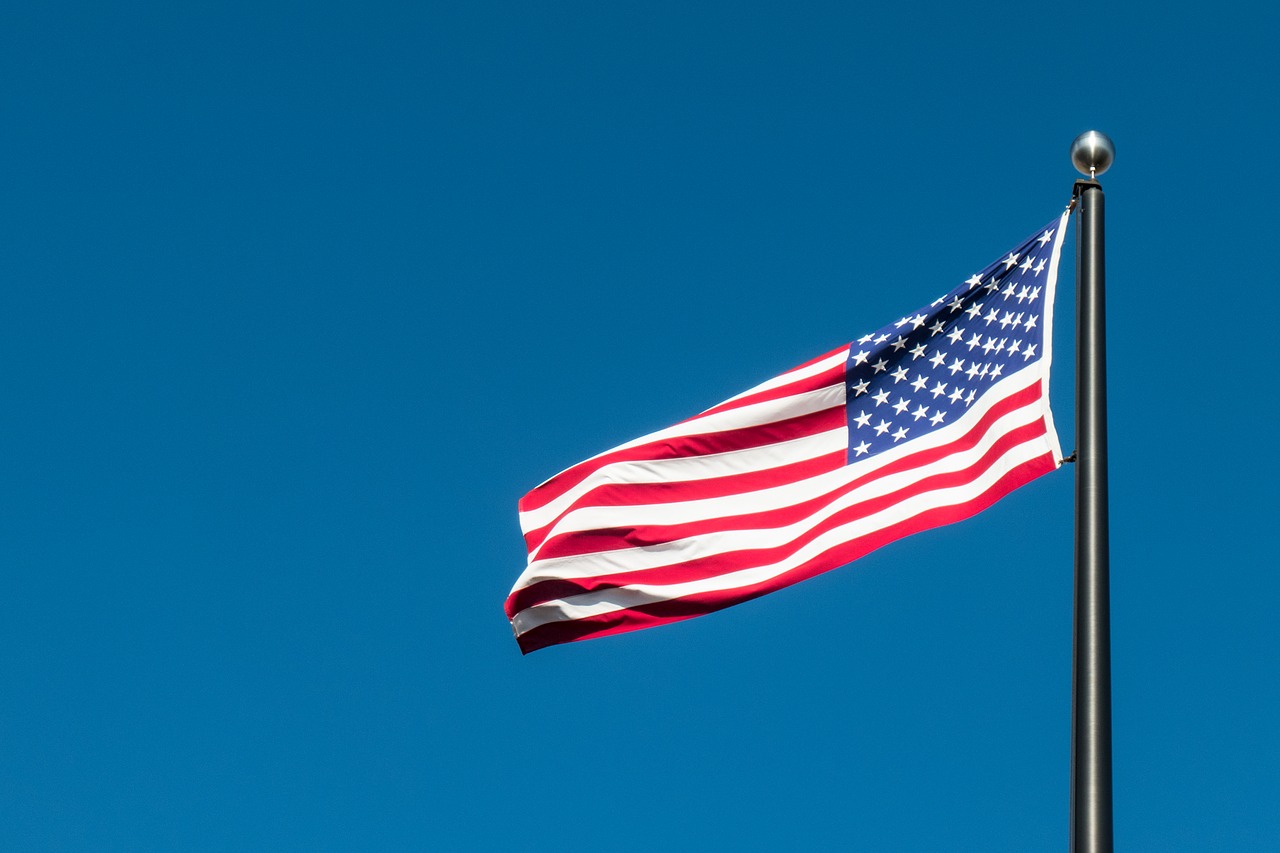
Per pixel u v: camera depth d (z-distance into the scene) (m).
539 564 13.88
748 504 13.84
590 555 13.94
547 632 13.99
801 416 13.83
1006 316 12.80
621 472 14.13
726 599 13.48
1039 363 12.14
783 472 13.88
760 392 14.08
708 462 14.07
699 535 13.80
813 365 14.02
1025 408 12.09
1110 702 9.12
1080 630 9.44
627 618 13.82
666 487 13.99
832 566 13.01
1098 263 11.17
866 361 13.76
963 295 13.30
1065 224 12.42
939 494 12.72
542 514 14.55
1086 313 10.88
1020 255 12.88
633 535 13.95
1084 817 8.70
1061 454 11.62
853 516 13.18
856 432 13.60
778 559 13.51
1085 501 9.96
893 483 13.05
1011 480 12.05
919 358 13.49
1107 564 9.67
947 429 12.98
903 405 13.41
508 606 14.05
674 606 13.70
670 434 14.07
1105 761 8.87
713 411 14.24
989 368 12.73
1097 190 11.50
